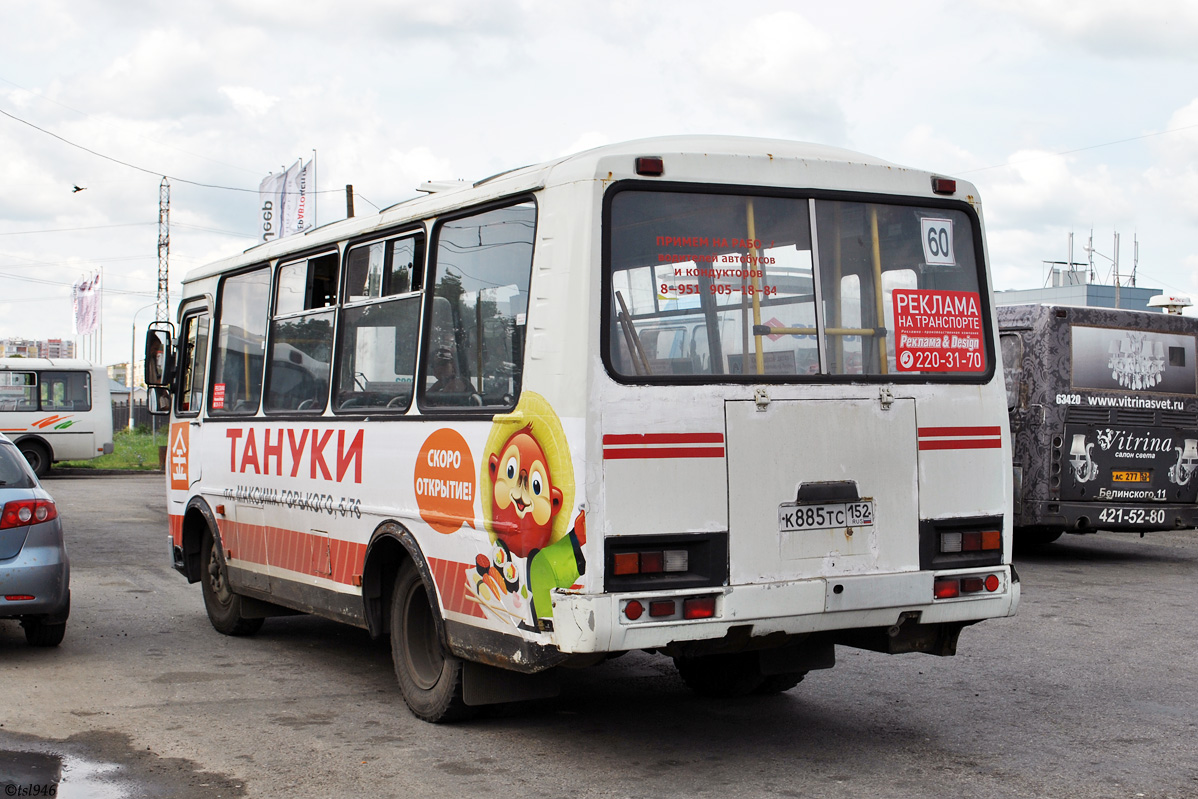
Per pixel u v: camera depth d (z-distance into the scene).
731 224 5.67
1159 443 14.23
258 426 8.59
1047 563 14.34
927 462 5.98
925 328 6.12
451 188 7.17
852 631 6.11
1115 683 7.68
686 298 5.53
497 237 6.00
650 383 5.35
